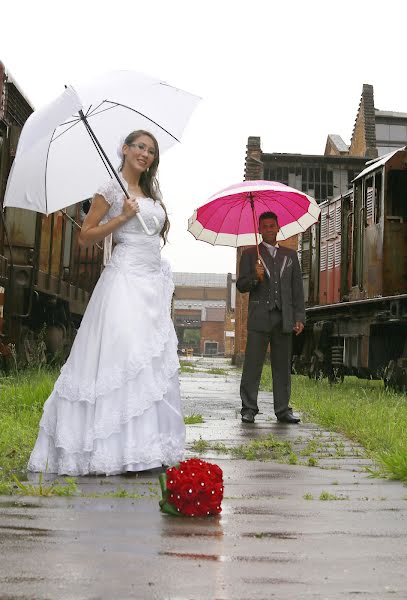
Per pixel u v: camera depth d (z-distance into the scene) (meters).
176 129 5.80
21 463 5.48
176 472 3.81
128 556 2.94
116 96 5.49
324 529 3.50
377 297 13.58
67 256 18.16
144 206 5.34
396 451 5.52
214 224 9.31
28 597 2.43
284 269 9.02
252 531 3.45
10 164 13.19
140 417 5.07
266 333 8.95
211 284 108.88
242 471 5.32
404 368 12.43
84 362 5.17
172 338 5.37
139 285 5.27
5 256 13.67
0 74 12.53
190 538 3.28
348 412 8.69
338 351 15.51
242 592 2.53
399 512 3.93
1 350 12.53
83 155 5.57
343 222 16.14
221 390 15.56
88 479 4.88
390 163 13.45
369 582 2.66
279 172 36.03
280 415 8.91
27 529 3.36
